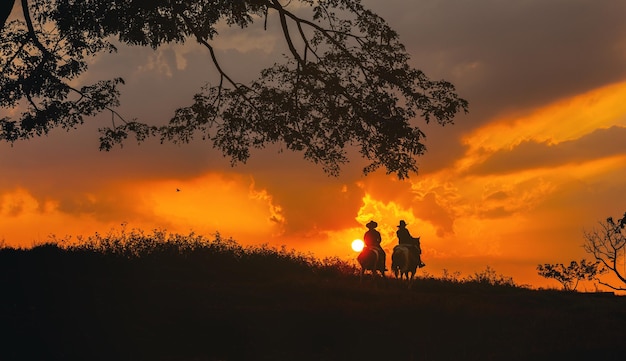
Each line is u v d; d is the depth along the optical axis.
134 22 24.56
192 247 30.73
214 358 16.05
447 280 33.66
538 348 17.92
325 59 27.59
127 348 15.96
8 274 21.80
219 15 27.23
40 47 25.97
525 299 28.16
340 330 18.52
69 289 20.27
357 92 27.16
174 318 18.30
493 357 17.09
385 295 24.64
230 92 28.11
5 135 26.45
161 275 26.12
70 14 25.00
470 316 21.17
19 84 26.30
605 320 22.55
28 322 16.61
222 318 18.45
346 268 32.62
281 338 17.70
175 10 24.98
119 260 26.83
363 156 27.81
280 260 31.31
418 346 17.81
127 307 18.83
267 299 22.14
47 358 14.95
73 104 26.92
